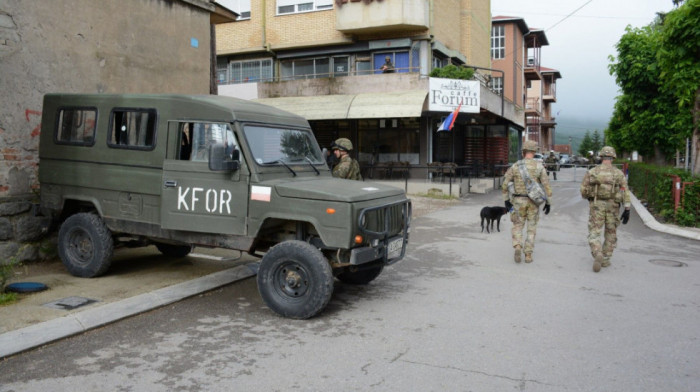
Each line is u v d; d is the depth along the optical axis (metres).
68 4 8.18
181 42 10.43
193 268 7.68
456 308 5.95
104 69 8.83
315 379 4.07
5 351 4.45
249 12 23.36
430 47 21.20
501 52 36.81
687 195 11.84
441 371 4.21
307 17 22.33
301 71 23.14
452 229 11.84
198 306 6.02
